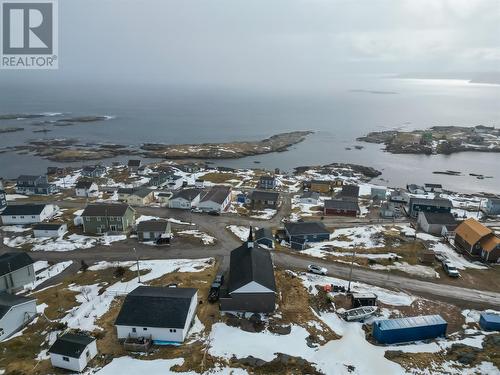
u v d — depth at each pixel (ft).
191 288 153.07
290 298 158.81
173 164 458.50
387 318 148.05
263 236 217.97
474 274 185.06
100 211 240.32
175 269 187.83
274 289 148.25
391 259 197.57
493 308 156.66
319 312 150.82
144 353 125.49
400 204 308.40
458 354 126.31
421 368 120.16
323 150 618.44
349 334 138.00
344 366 120.78
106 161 512.22
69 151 549.95
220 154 554.87
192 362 120.57
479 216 281.95
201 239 227.20
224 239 229.04
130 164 427.74
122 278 180.14
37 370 117.70
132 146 618.03
